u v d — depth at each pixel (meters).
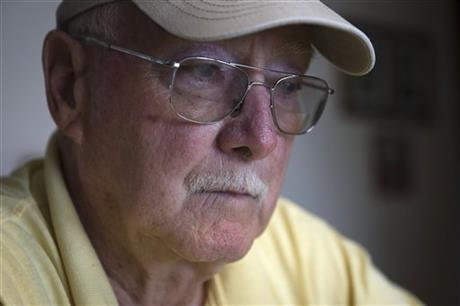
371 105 1.97
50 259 0.72
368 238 1.98
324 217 1.88
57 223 0.74
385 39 2.00
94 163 0.73
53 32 0.74
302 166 1.85
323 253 1.02
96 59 0.71
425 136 2.12
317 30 0.73
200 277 0.79
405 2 2.06
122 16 0.69
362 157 1.97
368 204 1.98
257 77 0.68
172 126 0.67
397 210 2.05
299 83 0.76
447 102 2.17
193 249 0.69
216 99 0.67
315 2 0.67
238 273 0.89
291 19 0.61
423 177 2.12
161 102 0.67
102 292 0.72
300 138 1.85
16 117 1.42
